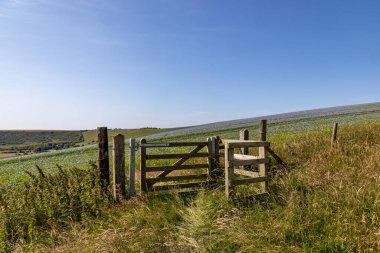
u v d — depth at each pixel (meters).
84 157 36.03
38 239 9.12
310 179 10.91
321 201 9.29
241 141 10.52
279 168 13.72
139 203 10.55
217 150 13.28
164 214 9.55
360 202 8.84
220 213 9.20
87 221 9.81
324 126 36.62
